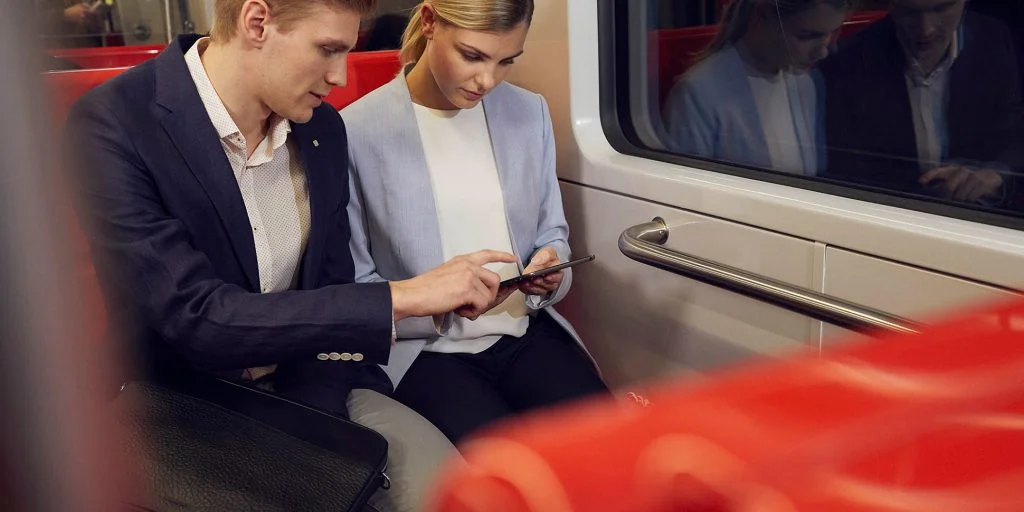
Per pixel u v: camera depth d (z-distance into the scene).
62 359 0.21
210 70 1.35
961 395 0.31
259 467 1.19
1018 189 1.23
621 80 1.92
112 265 1.29
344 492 1.18
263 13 1.26
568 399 1.69
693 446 0.29
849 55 1.43
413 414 1.52
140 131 1.30
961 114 1.29
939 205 1.32
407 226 1.74
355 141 1.74
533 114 1.88
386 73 2.07
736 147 1.70
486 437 0.31
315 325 1.34
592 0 1.88
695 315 1.73
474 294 1.47
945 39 1.28
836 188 1.48
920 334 0.33
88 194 0.22
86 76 1.62
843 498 0.28
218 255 1.40
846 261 1.37
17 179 0.20
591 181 1.93
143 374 1.33
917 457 0.29
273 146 1.42
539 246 1.88
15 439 0.21
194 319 1.30
